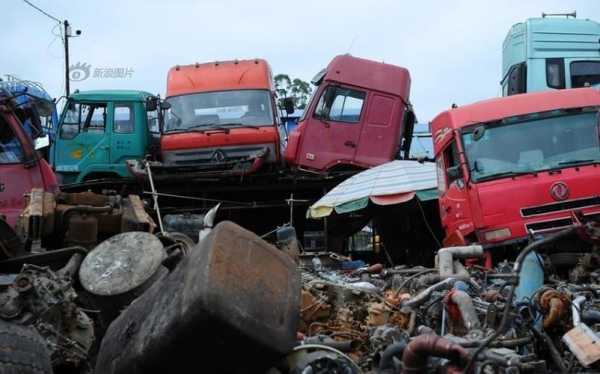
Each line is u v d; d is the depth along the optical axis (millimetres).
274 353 5219
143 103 21609
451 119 13727
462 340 5383
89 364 6414
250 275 5316
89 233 9461
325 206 18438
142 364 5281
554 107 13375
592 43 22406
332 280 8656
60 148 21391
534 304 5816
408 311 7125
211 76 21188
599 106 13297
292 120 25312
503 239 12570
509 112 13461
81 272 7168
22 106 14359
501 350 5277
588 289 7426
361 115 20844
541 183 12586
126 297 6980
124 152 21391
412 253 19281
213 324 5000
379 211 19203
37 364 5297
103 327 7004
